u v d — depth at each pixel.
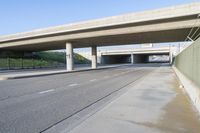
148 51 89.44
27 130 6.04
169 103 9.36
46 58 82.56
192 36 33.53
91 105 9.38
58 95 12.02
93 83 18.59
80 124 6.46
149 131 5.75
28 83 18.58
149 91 13.01
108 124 6.40
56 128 6.26
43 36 42.28
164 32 30.39
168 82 18.38
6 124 6.56
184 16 25.47
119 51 94.50
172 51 84.31
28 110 8.37
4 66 55.12
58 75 29.25
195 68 10.21
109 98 11.14
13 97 11.28
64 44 48.34
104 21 32.44
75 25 36.00
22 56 72.31
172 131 5.76
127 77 25.19
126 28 31.45
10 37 48.19
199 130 5.86
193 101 9.31
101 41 42.53
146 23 29.23
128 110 8.08
